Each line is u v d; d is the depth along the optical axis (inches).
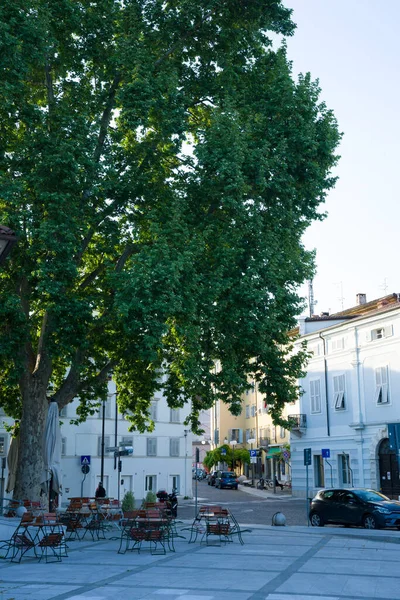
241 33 974.4
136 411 1101.1
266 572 541.6
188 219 858.8
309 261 999.6
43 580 502.0
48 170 791.1
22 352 840.3
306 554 670.5
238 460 3267.7
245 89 959.0
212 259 860.0
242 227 871.7
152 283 745.0
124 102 831.1
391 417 1621.6
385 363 1656.0
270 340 916.6
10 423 1753.2
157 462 2135.8
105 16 903.7
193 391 885.8
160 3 936.3
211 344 893.2
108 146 882.1
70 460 1894.7
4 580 503.5
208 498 2127.2
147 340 732.0
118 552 681.6
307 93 930.7
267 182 886.4
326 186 957.8
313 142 896.3
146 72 853.8
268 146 890.7
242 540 802.8
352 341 1769.2
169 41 954.1
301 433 1934.1
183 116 880.9
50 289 749.3
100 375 920.9
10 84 767.7
